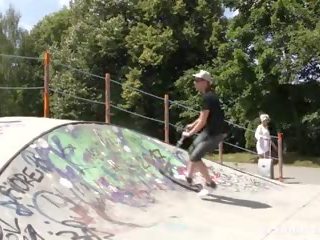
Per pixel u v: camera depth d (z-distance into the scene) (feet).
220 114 24.86
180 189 26.27
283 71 80.18
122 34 116.57
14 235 16.69
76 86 115.65
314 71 85.92
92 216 19.99
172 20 112.78
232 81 87.10
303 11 81.66
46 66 31.40
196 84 24.79
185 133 25.44
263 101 88.38
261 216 23.08
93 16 121.49
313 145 89.25
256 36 85.61
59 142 23.81
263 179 33.86
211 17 111.55
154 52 110.11
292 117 89.56
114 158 26.03
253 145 87.51
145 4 114.11
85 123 27.30
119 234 18.81
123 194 23.18
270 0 84.64
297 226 21.26
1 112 157.38
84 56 117.91
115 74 118.21
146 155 28.66
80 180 22.22
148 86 113.60
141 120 112.88
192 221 21.36
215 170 31.55
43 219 18.33
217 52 106.52
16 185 19.35
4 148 21.48
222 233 19.71
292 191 30.53
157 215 21.91
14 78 159.74
